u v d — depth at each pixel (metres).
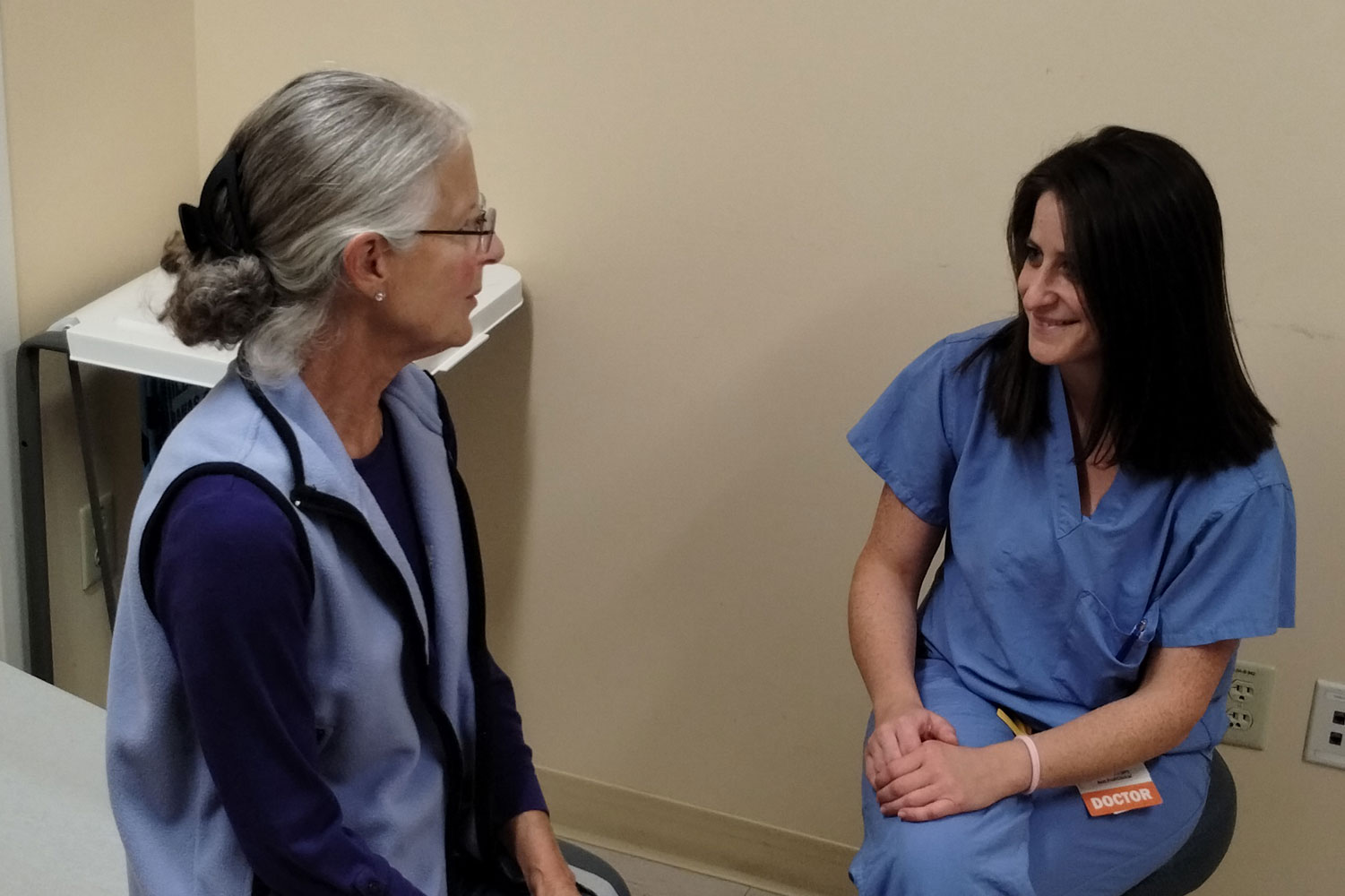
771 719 2.15
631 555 2.12
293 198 1.04
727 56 1.82
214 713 1.00
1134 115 1.71
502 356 2.05
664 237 1.93
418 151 1.07
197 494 1.00
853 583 1.62
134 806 1.10
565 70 1.89
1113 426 1.40
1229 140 1.69
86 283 1.90
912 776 1.37
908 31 1.75
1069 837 1.41
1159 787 1.46
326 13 1.96
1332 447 1.77
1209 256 1.33
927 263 1.83
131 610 1.04
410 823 1.18
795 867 2.22
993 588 1.50
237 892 1.09
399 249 1.07
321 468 1.05
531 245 1.99
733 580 2.09
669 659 2.17
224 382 1.10
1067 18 1.69
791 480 2.00
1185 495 1.41
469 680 1.30
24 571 1.89
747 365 1.96
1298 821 1.96
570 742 2.28
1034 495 1.47
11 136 1.71
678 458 2.04
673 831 2.27
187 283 1.07
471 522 1.31
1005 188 1.78
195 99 2.05
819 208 1.85
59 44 1.77
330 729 1.12
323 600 1.06
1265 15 1.63
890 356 1.89
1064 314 1.36
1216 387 1.37
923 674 1.57
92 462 1.92
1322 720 1.89
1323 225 1.69
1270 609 1.39
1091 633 1.45
